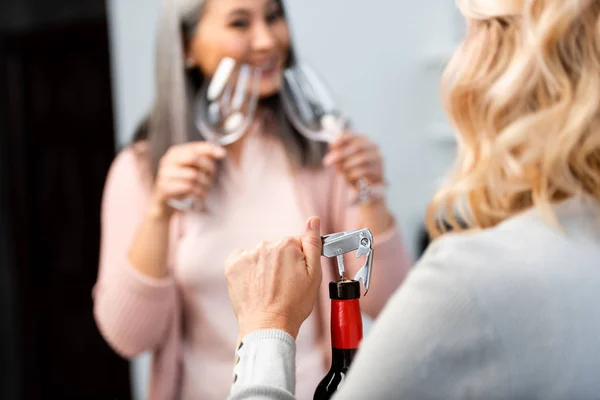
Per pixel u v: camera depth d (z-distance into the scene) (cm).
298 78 138
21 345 280
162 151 145
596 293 58
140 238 133
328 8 230
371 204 133
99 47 263
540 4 63
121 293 132
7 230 277
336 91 231
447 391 56
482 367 56
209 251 134
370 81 232
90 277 276
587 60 63
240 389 64
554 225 61
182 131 146
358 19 231
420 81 231
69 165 272
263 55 143
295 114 138
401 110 232
